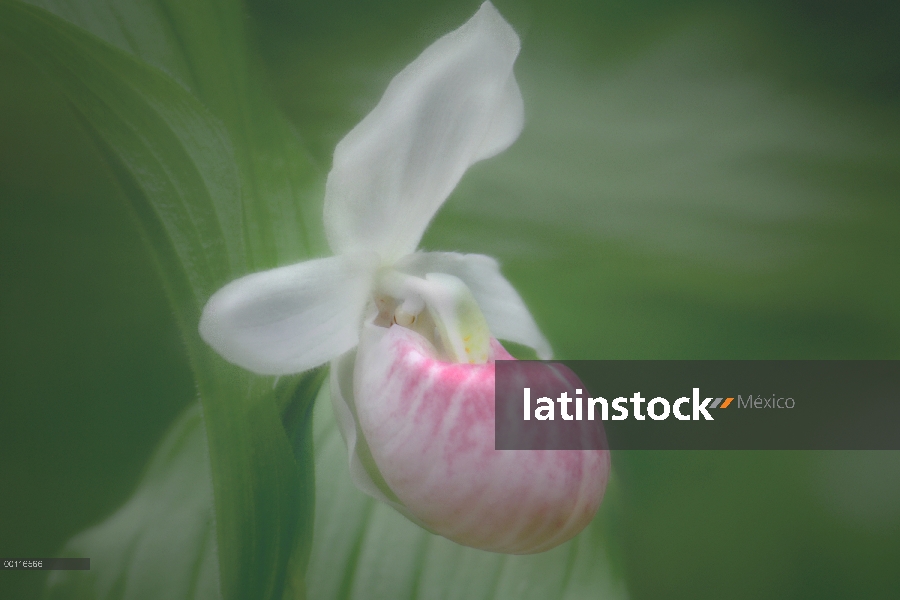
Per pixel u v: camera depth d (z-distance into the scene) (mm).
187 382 682
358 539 512
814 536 605
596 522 515
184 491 512
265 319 457
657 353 671
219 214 452
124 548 505
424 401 460
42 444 637
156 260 451
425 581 509
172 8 457
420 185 471
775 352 677
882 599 576
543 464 457
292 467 461
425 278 478
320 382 470
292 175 463
